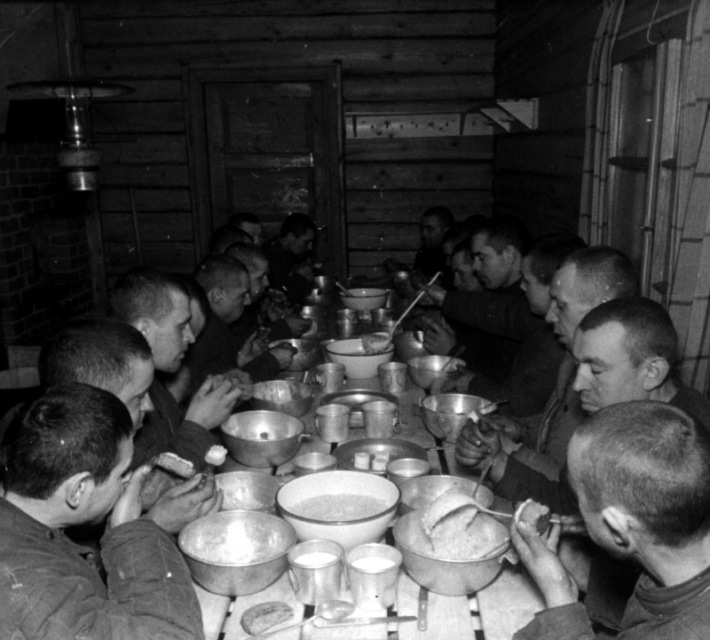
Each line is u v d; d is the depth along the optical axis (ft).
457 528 5.02
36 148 16.55
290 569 4.59
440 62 18.35
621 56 9.14
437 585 4.69
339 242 19.30
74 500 3.98
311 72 18.44
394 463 6.22
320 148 19.07
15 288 15.61
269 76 18.48
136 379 5.21
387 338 9.64
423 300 12.92
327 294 14.70
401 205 19.20
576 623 3.93
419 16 18.17
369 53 18.37
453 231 13.94
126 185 19.13
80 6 18.11
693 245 6.59
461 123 18.45
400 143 18.86
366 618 4.45
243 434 7.25
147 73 18.54
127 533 4.47
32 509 3.96
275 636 4.33
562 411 7.08
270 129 18.99
